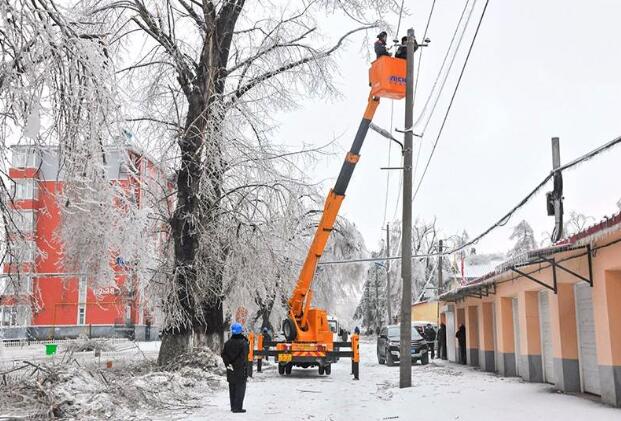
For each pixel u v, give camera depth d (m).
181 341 20.33
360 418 10.91
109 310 50.28
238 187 21.94
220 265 21.52
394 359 26.83
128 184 18.34
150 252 22.14
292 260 23.94
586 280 11.55
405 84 16.22
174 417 11.15
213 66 21.45
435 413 11.05
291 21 23.45
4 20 7.91
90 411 10.83
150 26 20.75
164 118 22.86
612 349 10.76
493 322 21.00
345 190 19.31
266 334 22.61
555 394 12.84
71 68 8.72
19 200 11.30
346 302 41.44
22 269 11.77
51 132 9.34
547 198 16.73
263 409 12.27
